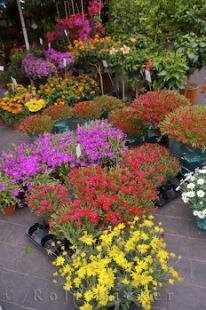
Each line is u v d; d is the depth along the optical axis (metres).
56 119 4.71
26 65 5.91
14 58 6.62
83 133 4.07
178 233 3.20
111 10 6.85
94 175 3.24
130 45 5.67
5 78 6.42
